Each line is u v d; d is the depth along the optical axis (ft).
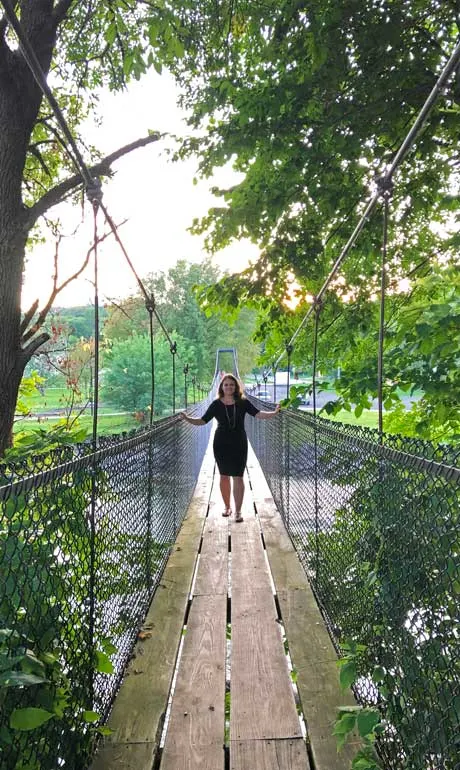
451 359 11.04
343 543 8.93
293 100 14.51
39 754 4.85
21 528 4.46
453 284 10.85
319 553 11.45
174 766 6.62
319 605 11.26
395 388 11.46
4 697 4.07
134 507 9.77
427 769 5.03
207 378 181.47
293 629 10.28
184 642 9.92
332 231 17.31
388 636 6.21
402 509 5.76
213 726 7.41
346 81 14.60
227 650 9.72
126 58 15.11
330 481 10.10
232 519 18.83
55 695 4.94
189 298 189.06
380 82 14.03
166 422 14.30
